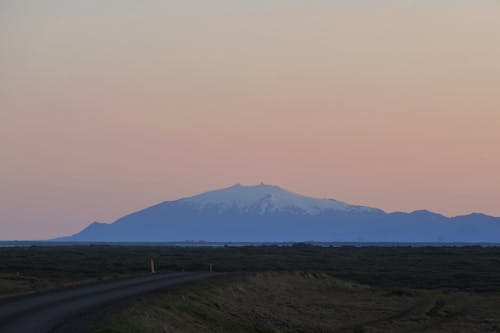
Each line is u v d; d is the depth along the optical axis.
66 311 52.25
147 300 60.75
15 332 41.97
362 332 71.12
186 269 148.38
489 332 74.38
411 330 74.56
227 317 66.44
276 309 79.69
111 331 44.12
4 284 92.44
